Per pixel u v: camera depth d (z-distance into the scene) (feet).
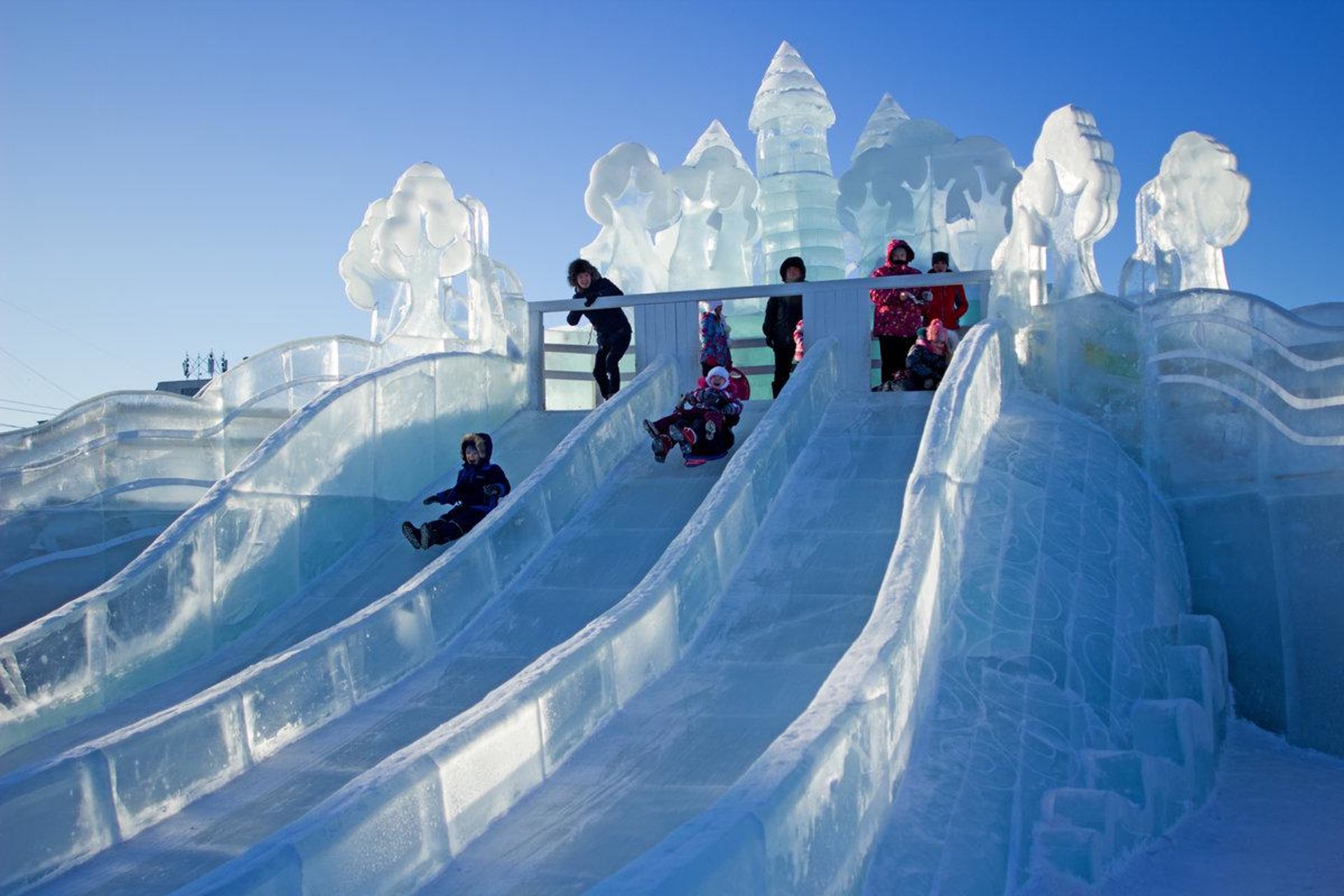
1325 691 33.40
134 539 39.88
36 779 21.76
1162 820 25.45
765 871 16.48
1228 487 36.65
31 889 21.33
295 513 36.78
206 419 41.88
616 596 32.07
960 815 21.43
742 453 34.45
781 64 61.98
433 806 20.72
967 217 56.39
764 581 31.14
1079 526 32.07
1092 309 40.47
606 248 58.18
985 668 25.94
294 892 18.10
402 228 46.88
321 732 26.84
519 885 20.08
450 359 43.96
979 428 35.29
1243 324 36.76
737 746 24.02
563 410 54.24
